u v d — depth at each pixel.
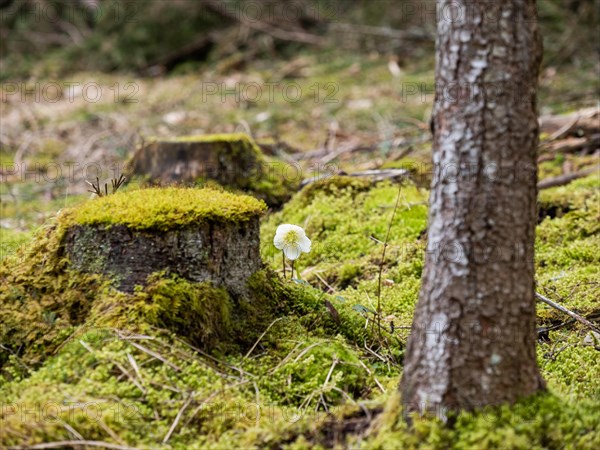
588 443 2.23
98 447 2.26
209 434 2.40
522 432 2.21
